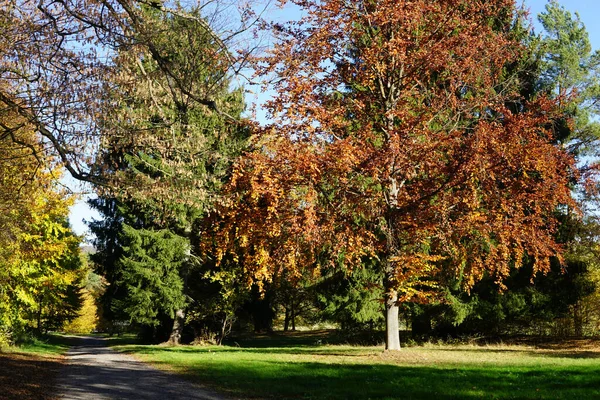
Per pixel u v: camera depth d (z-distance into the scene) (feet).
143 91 34.60
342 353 73.41
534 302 93.09
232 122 40.73
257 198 57.47
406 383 39.17
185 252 96.68
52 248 80.94
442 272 84.12
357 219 69.00
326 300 98.12
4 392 35.70
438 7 64.64
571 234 95.96
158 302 95.20
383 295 66.03
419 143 61.57
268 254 62.03
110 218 112.27
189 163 38.78
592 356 65.21
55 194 75.36
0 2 32.78
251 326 137.80
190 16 33.50
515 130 60.95
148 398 34.71
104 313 116.57
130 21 33.94
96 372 51.08
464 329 103.45
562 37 101.35
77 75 33.60
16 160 42.65
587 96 101.40
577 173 67.51
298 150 58.90
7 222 56.95
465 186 63.05
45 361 63.98
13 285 79.66
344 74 69.36
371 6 67.26
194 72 36.01
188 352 77.15
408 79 67.56
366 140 64.23
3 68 35.12
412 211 63.16
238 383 41.24
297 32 67.41
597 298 107.55
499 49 68.95
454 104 66.44
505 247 63.67
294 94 61.93
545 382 38.99
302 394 35.91
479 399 32.09
